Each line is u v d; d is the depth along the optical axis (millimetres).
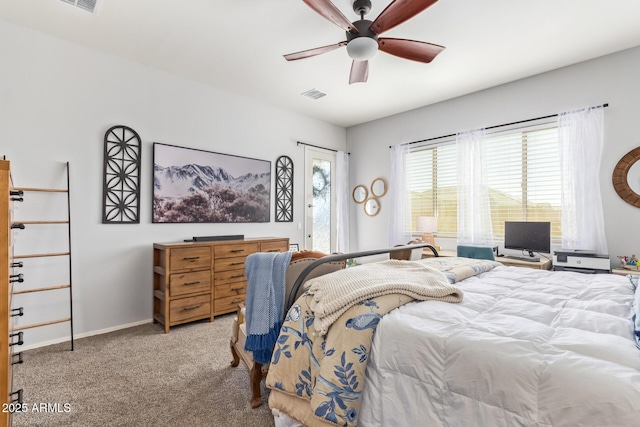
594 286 1680
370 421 1128
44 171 2646
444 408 986
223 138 3834
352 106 4441
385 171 4906
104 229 2955
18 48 2549
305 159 4793
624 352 877
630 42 2818
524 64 3213
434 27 2568
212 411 1694
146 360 2322
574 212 3166
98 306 2908
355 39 2117
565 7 2328
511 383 876
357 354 1157
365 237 5164
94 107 2906
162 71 3336
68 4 2322
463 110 4043
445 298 1396
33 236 2586
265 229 4273
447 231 4305
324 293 1366
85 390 1900
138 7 2355
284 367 1386
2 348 928
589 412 758
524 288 1697
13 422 1592
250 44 2855
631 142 2916
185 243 3156
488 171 3891
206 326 3102
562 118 3254
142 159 3195
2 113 2477
